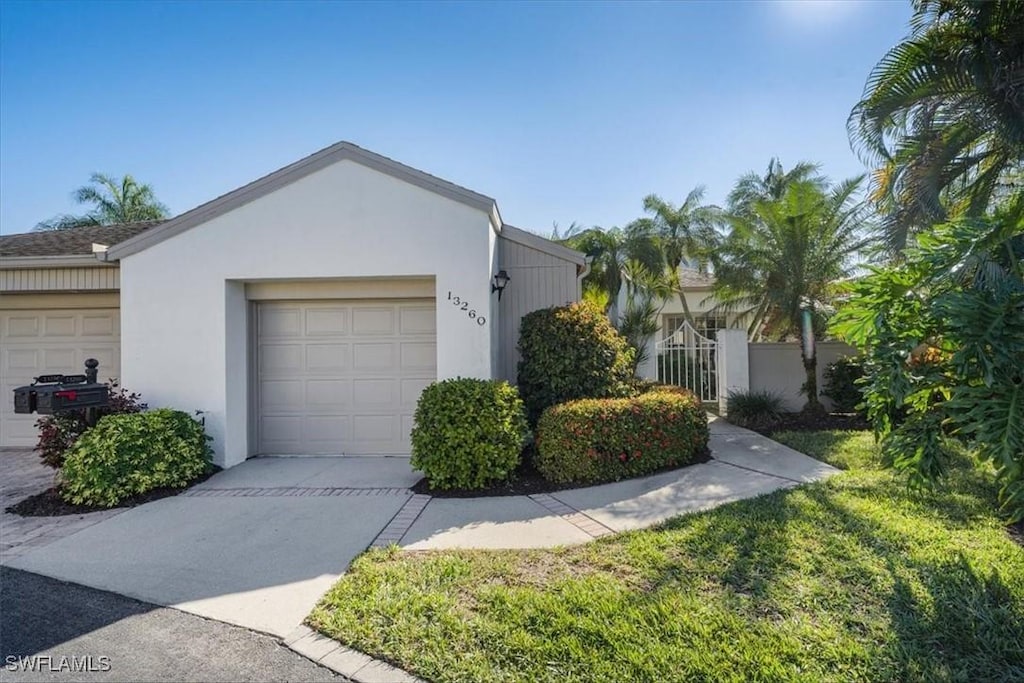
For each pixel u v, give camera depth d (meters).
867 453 7.75
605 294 18.17
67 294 9.81
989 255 3.85
